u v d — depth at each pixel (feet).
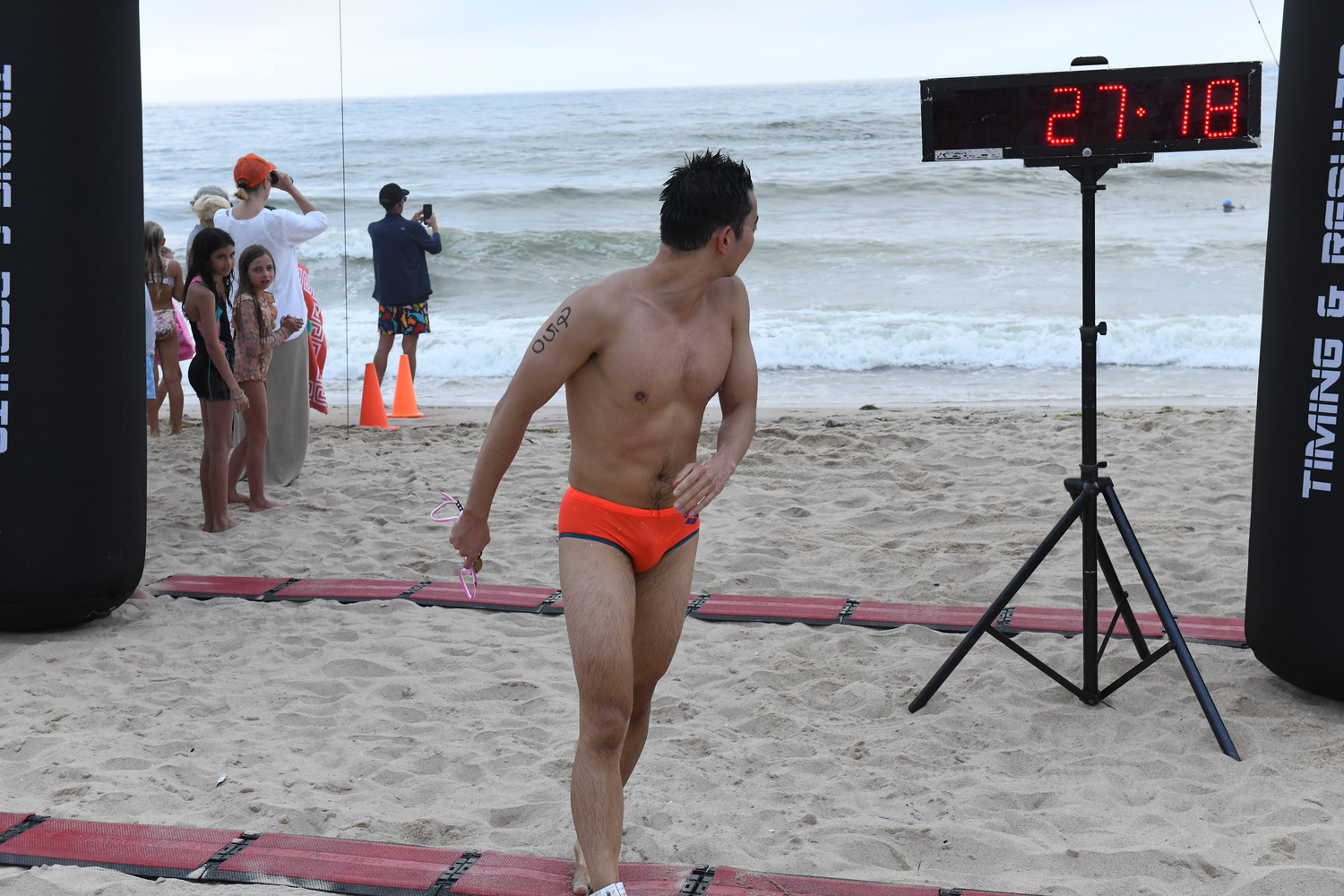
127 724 13.01
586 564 8.46
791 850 10.14
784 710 13.48
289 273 23.79
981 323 47.55
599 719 8.24
